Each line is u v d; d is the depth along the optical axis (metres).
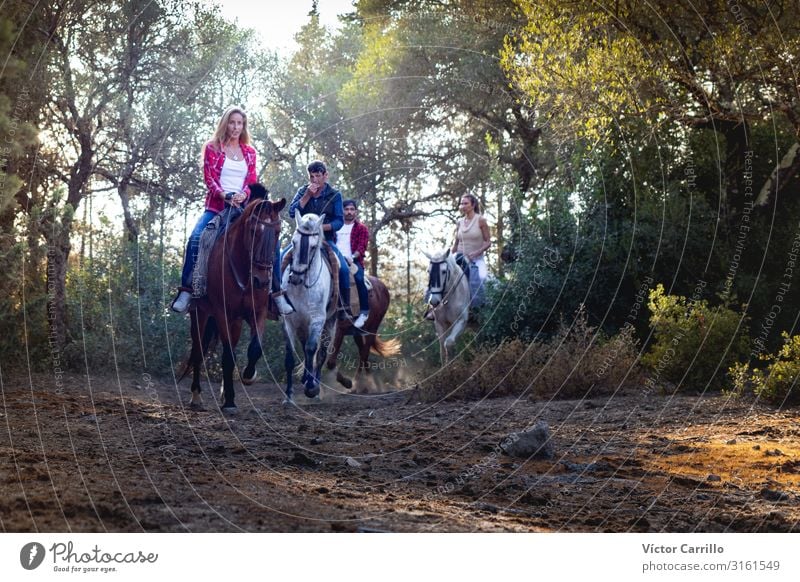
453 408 9.43
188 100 15.57
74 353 12.43
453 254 12.99
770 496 4.78
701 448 6.28
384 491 4.61
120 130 14.98
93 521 3.50
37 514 3.56
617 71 12.67
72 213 12.09
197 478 4.50
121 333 13.32
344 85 20.52
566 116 14.06
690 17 12.90
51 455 5.05
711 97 13.30
